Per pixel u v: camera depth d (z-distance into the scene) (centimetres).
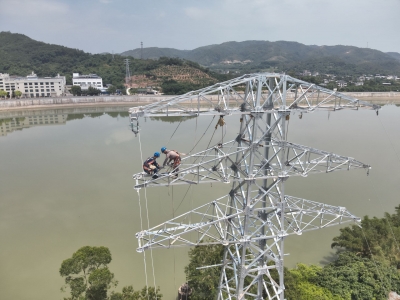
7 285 3027
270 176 1947
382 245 3036
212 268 2539
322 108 1950
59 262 3372
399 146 7331
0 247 3628
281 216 2027
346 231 3231
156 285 2978
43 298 2867
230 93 2075
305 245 3588
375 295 2572
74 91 16575
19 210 4506
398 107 14488
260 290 2125
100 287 2269
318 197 4691
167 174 1825
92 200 4784
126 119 12006
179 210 4388
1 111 13650
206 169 2056
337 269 2747
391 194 4856
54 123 11281
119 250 3544
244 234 1964
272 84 1986
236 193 2178
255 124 1836
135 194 4966
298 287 2586
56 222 4172
